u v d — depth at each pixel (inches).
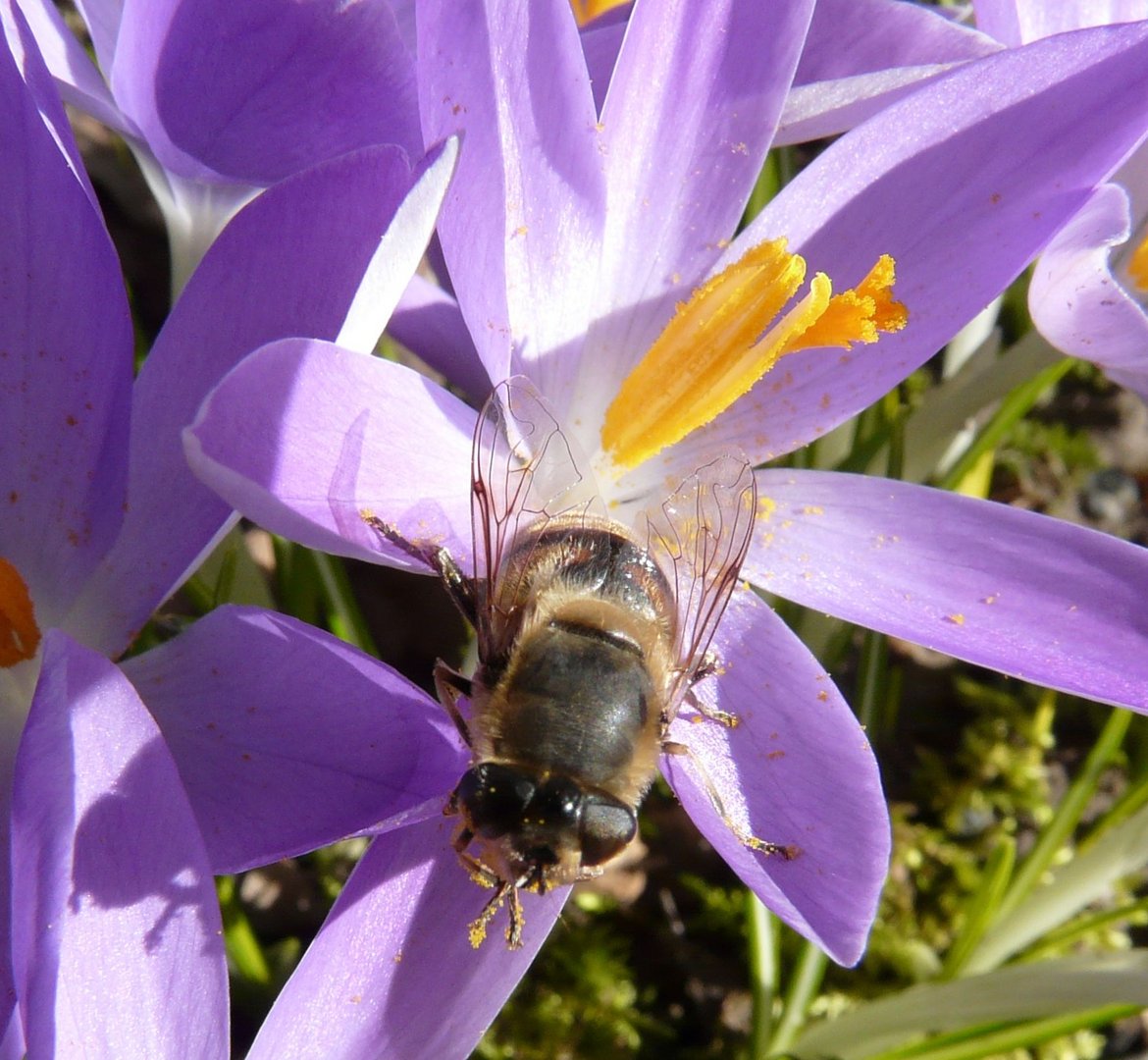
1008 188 2.8
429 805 2.3
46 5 2.7
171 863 2.2
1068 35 2.7
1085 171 2.7
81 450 2.5
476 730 2.5
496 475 2.7
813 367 2.9
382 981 2.4
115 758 2.2
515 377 2.7
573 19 2.7
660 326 2.9
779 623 2.7
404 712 2.3
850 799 2.6
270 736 2.4
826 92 2.8
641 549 2.7
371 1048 2.4
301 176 2.4
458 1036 2.4
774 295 2.7
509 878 2.4
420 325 2.9
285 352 2.2
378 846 2.5
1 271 2.5
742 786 2.6
